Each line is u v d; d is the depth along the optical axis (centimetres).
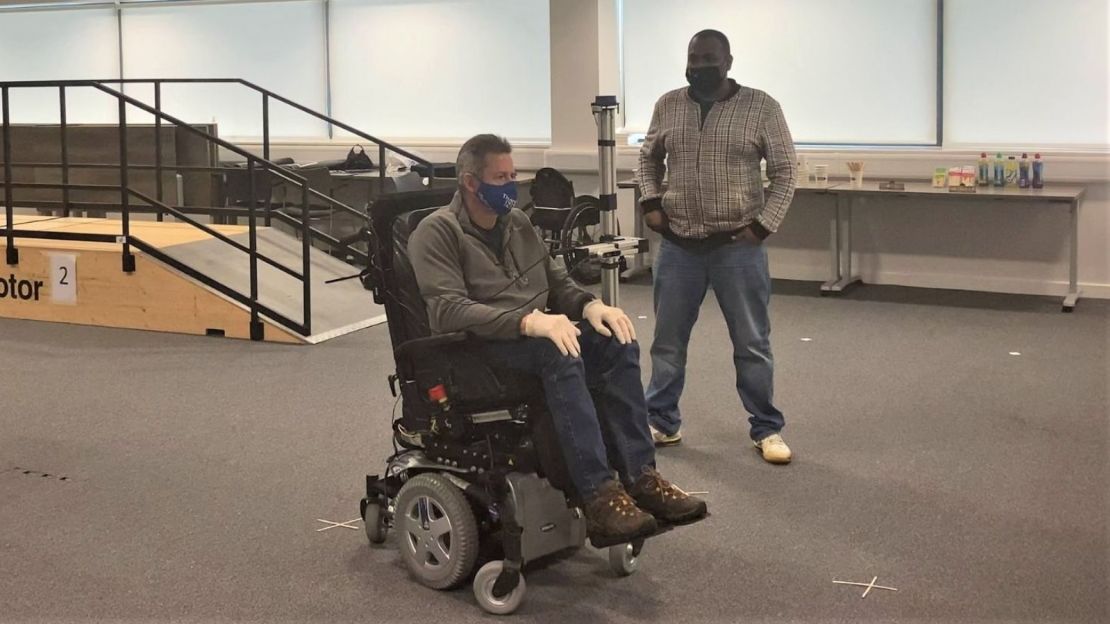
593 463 252
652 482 265
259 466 362
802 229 721
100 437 396
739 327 357
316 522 314
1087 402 425
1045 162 644
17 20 1010
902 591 264
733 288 354
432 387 261
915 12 688
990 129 682
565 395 252
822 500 325
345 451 376
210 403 438
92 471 359
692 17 754
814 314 611
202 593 269
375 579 276
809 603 259
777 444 360
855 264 709
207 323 561
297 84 920
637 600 262
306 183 539
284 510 323
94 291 584
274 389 458
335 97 909
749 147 345
